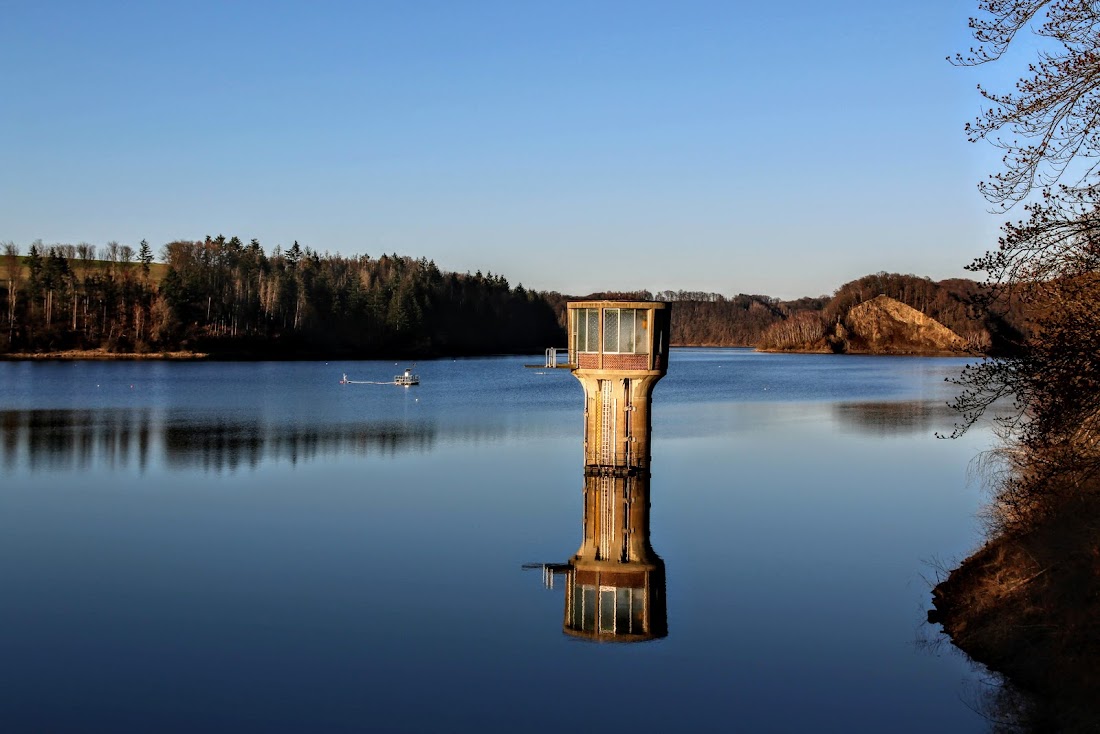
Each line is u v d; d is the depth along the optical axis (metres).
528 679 22.36
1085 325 20.19
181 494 43.66
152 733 19.45
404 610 27.12
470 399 101.88
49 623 25.89
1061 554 23.83
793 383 136.50
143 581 29.77
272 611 26.97
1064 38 20.12
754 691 21.62
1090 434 21.92
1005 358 21.48
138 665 22.98
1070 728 18.22
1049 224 20.38
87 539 35.00
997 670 22.09
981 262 21.34
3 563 31.70
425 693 21.44
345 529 36.69
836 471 50.06
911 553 32.97
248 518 38.56
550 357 44.12
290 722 19.98
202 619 26.28
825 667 22.91
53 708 20.56
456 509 40.28
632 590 29.11
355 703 20.92
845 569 31.08
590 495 43.00
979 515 37.09
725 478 47.91
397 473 49.56
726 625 25.92
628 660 23.41
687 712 20.52
